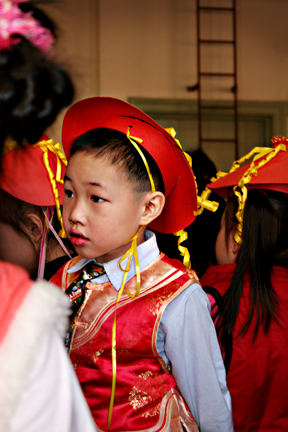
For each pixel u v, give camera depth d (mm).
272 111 3689
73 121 1016
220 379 955
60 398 446
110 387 869
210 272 1230
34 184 1000
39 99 477
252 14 3646
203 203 1150
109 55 3473
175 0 3561
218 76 3627
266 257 1142
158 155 915
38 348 426
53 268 1134
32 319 427
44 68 484
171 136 909
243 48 3652
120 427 844
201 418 927
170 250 1579
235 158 3660
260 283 1107
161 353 924
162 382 897
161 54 3555
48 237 1151
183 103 3594
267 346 1072
